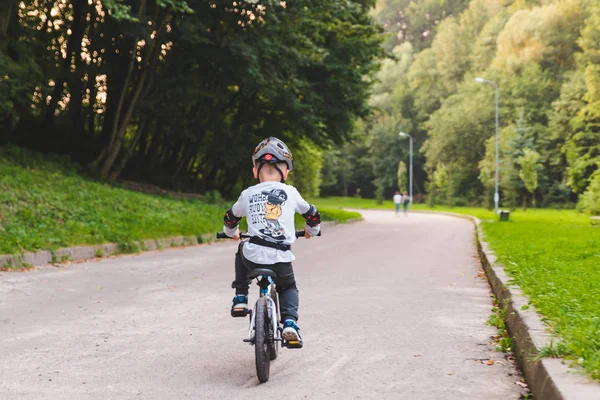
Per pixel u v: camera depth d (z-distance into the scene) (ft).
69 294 34.42
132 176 109.50
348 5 98.37
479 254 59.52
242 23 90.79
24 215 54.75
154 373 19.45
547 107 292.20
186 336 24.54
